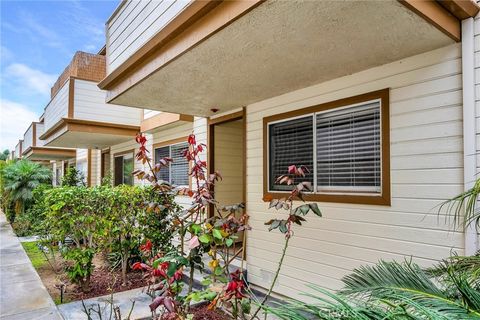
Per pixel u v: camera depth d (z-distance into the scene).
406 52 2.91
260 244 4.62
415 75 2.97
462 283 1.51
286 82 3.78
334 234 3.61
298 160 4.11
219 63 3.12
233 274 2.79
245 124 4.96
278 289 4.27
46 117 10.84
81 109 7.82
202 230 3.25
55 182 20.11
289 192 4.19
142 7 3.90
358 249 3.37
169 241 4.98
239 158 6.34
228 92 4.18
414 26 2.41
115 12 4.57
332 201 3.63
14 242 7.69
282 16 2.25
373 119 3.32
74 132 7.88
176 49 2.94
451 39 2.64
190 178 6.43
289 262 4.15
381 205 3.18
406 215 3.00
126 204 4.80
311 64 3.19
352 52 2.90
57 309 3.70
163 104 4.83
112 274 4.95
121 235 4.76
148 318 3.33
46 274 5.20
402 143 3.04
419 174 2.92
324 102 3.78
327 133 3.76
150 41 3.16
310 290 3.82
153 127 7.30
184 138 6.73
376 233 3.22
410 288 1.71
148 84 3.78
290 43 2.69
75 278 4.31
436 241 2.79
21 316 3.53
